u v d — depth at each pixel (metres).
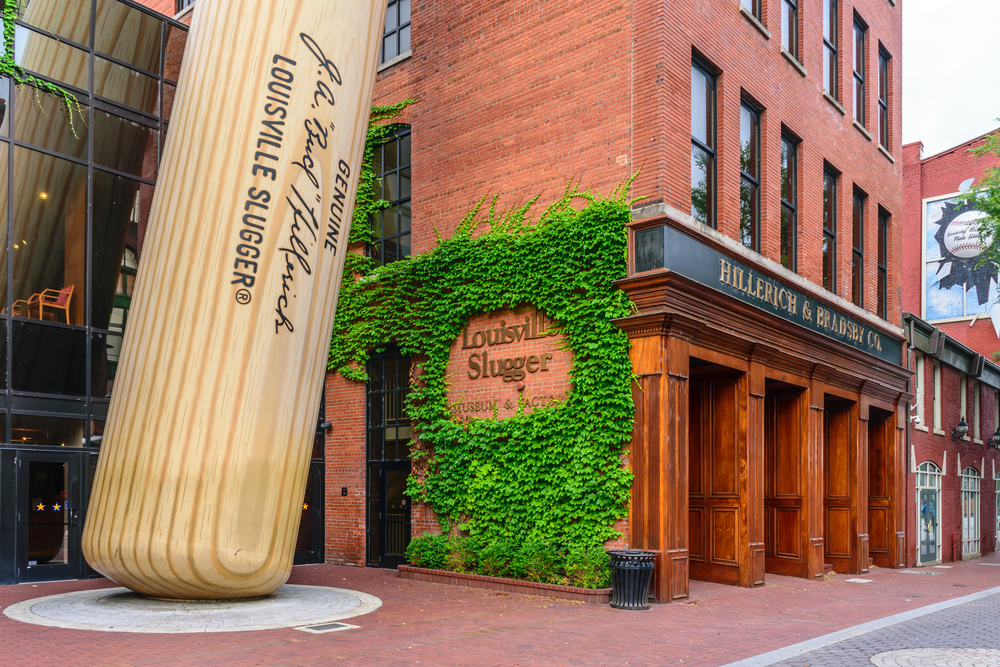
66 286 15.03
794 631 10.15
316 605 11.53
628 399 13.15
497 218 15.62
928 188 39.78
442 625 10.20
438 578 14.72
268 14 12.17
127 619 10.12
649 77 13.71
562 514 13.75
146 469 11.04
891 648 9.01
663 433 12.77
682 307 13.30
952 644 9.32
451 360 16.02
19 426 14.10
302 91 12.19
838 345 18.42
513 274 14.98
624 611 11.66
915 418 23.73
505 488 14.53
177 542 10.75
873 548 21.77
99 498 11.39
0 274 14.17
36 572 13.90
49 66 15.10
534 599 12.69
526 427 14.38
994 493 31.02
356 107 13.02
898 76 23.48
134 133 16.36
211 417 11.12
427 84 17.39
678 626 10.42
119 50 16.22
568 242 14.22
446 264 16.14
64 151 15.21
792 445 17.53
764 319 15.49
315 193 12.27
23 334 14.35
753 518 14.95
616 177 13.93
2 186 14.32
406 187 17.66
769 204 16.56
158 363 11.33
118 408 11.62
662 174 13.34
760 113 16.73
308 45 12.32
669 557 12.64
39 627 9.59
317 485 18.45
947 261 38.69
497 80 16.05
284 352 11.73
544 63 15.28
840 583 16.70
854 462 19.84
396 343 17.11
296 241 11.96
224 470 11.05
